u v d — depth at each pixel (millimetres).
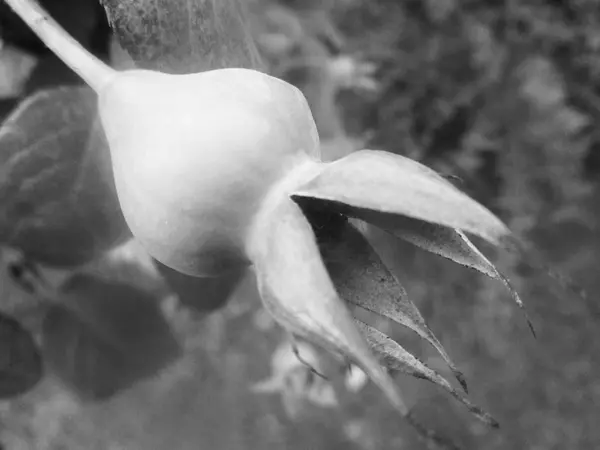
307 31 169
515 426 267
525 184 260
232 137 70
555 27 248
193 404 265
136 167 71
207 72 75
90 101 85
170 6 80
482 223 65
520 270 261
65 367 104
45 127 84
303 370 176
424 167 69
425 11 245
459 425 268
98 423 248
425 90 244
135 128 72
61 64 95
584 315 265
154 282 104
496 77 247
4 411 200
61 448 230
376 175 69
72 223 86
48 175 84
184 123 70
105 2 79
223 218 70
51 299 103
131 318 104
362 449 267
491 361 272
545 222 264
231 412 269
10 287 103
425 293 266
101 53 94
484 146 251
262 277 69
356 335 65
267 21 151
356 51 219
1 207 84
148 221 71
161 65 80
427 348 264
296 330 66
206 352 259
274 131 71
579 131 257
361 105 216
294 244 69
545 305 269
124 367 105
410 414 61
